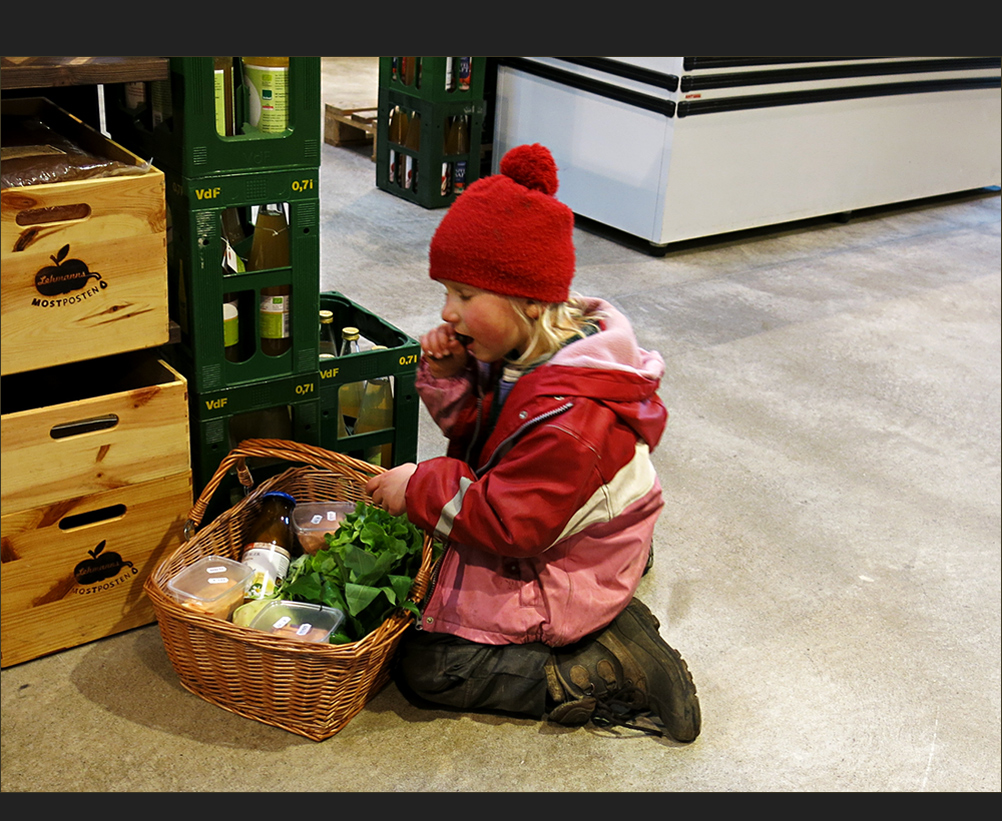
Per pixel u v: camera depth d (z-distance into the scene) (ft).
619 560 6.05
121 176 5.51
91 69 5.49
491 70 16.94
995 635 7.36
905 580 7.92
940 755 6.15
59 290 5.44
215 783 5.43
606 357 5.69
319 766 5.62
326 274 12.80
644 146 14.44
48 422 5.65
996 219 19.17
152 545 6.38
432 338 6.15
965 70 17.94
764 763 5.96
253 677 5.68
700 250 15.67
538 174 5.32
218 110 6.07
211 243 6.18
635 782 5.71
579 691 6.00
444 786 5.55
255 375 6.74
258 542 6.63
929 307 14.19
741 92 14.48
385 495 5.98
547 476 5.48
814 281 14.78
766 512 8.66
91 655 6.32
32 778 5.35
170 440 6.16
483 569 5.96
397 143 16.34
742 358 11.79
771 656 6.88
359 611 5.74
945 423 10.75
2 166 5.42
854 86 16.17
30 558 5.90
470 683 5.96
